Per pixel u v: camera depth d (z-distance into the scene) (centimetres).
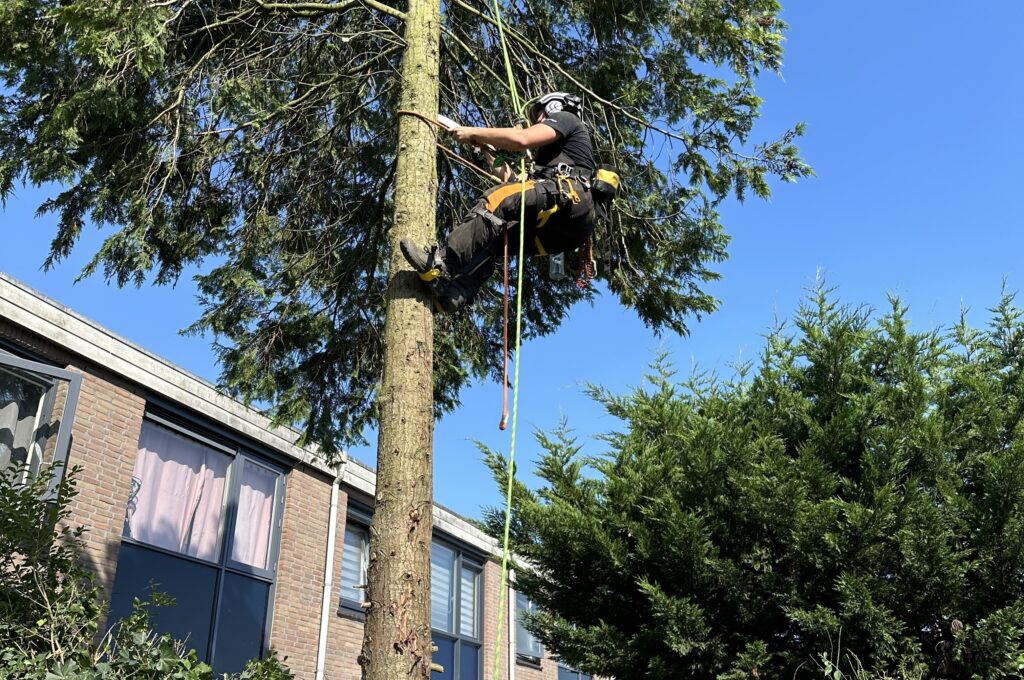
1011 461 675
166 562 985
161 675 491
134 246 639
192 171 675
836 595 682
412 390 431
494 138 409
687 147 709
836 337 774
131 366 945
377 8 605
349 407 819
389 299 454
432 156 510
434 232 484
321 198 760
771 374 793
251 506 1141
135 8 540
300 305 761
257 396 788
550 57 740
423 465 423
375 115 757
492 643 1712
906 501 677
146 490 979
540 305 848
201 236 710
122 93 609
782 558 695
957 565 661
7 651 475
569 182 416
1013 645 626
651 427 830
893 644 645
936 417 725
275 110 677
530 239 433
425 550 410
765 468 707
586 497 785
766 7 673
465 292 422
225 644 1046
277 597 1137
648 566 737
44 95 586
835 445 738
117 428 923
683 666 690
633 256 759
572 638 738
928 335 800
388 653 380
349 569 1337
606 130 705
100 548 870
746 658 659
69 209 646
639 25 696
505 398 373
